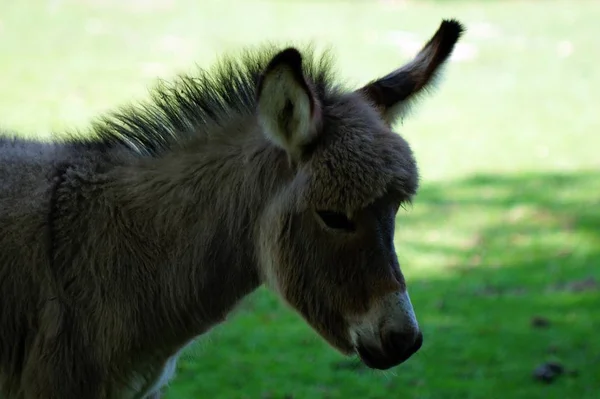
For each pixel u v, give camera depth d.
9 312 6.96
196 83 7.62
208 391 12.10
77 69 29.48
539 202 21.06
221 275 7.17
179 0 39.31
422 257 17.77
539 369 12.88
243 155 7.13
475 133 26.78
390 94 7.40
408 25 37.56
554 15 40.19
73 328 6.93
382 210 6.60
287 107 6.52
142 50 32.00
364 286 6.61
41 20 34.66
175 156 7.32
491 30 37.66
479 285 16.41
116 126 7.58
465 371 12.99
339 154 6.53
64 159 7.34
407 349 6.61
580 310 15.30
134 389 7.25
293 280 6.84
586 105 29.75
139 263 7.08
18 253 6.96
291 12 38.88
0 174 7.21
